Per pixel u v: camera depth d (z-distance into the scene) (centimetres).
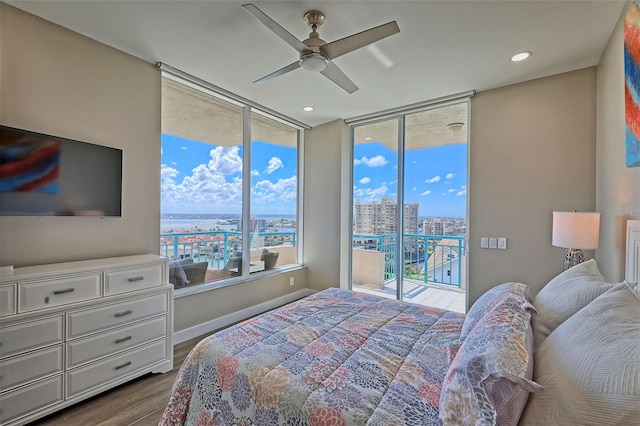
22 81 195
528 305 132
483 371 83
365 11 192
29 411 167
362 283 418
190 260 306
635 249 156
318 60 196
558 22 198
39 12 195
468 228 315
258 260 384
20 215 186
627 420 64
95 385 193
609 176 214
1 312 160
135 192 253
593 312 100
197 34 219
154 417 180
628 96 160
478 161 307
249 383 120
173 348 257
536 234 276
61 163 204
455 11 189
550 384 83
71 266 196
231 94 323
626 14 170
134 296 212
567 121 262
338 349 143
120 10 193
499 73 269
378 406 103
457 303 342
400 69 264
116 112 240
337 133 415
